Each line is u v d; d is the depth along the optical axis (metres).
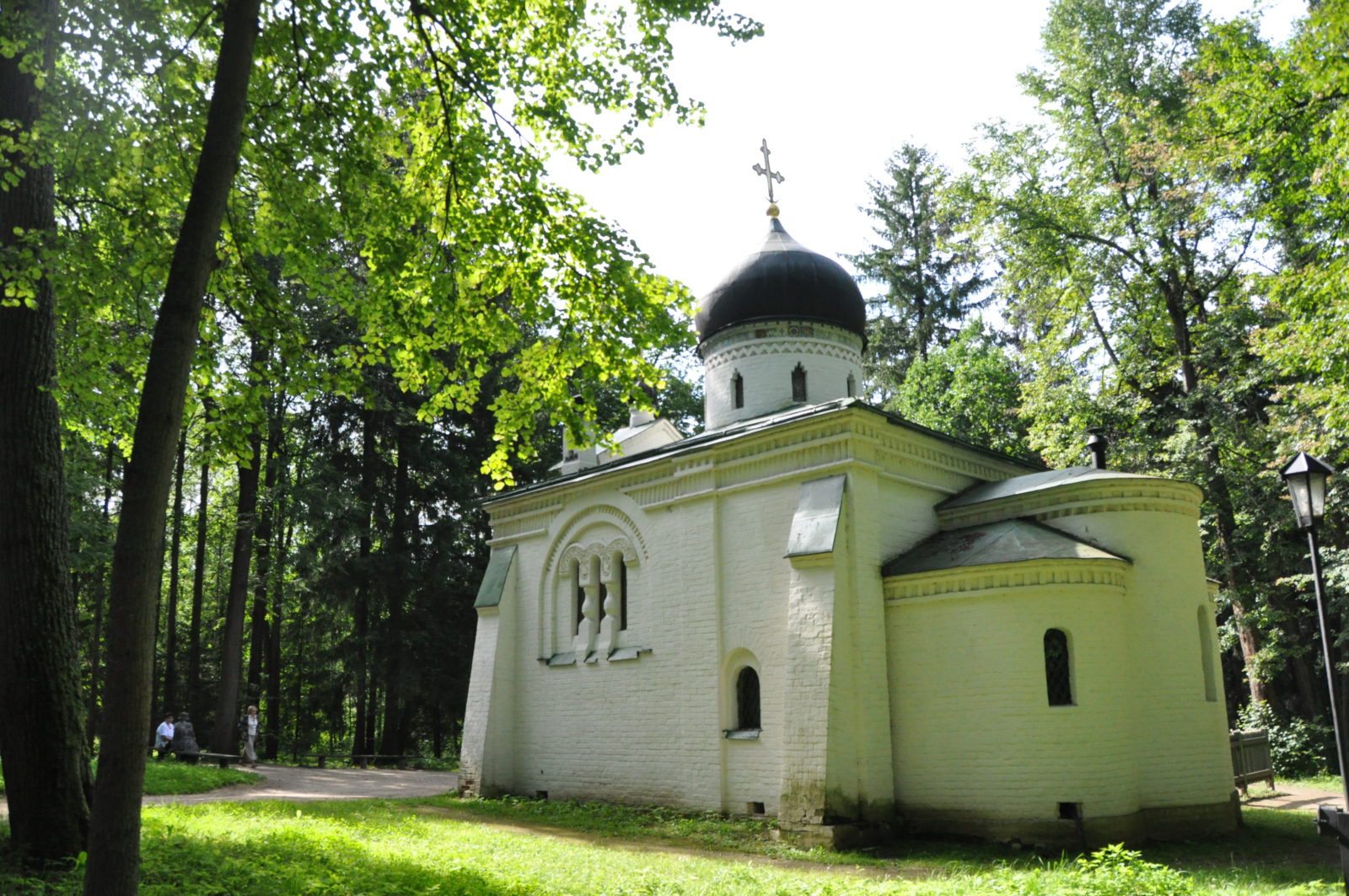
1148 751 17.02
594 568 23.33
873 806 16.97
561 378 13.16
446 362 35.41
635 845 17.11
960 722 16.94
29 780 11.12
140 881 10.20
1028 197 30.92
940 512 20.08
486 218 12.66
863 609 17.78
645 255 12.47
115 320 14.77
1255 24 25.61
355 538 38.34
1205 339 29.62
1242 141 19.94
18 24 10.58
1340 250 19.28
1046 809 15.96
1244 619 28.81
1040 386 31.64
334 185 12.73
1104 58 30.70
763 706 18.77
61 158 12.05
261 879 10.67
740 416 24.09
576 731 22.69
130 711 7.69
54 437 11.91
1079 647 16.55
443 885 10.88
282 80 12.51
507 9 12.94
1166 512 18.17
